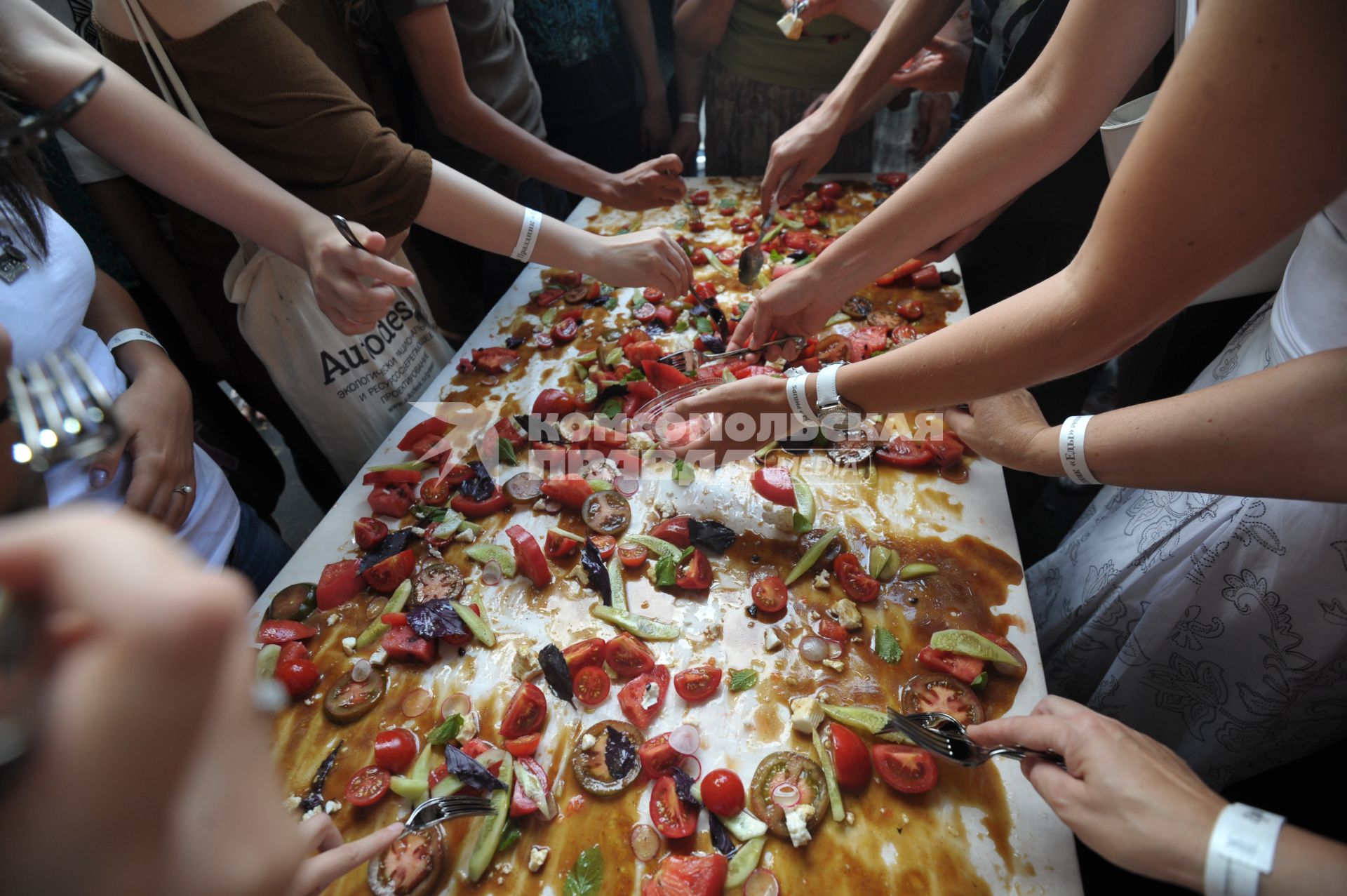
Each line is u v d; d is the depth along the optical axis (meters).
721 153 2.42
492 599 1.12
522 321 1.68
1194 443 0.75
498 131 1.75
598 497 1.23
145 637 0.28
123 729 0.28
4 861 0.28
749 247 1.72
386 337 1.56
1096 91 1.01
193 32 1.11
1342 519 0.89
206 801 0.30
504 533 1.21
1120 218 0.67
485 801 0.88
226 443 2.08
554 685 0.99
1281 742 1.16
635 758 0.92
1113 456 0.83
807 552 1.13
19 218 0.90
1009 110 1.09
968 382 0.87
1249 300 1.35
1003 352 0.82
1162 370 1.53
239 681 0.31
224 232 1.46
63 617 0.28
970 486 1.22
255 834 0.32
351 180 1.26
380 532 1.22
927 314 1.57
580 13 2.27
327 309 1.17
